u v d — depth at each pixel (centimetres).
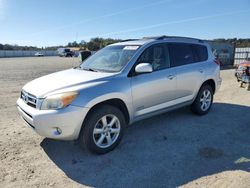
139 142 472
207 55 637
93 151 414
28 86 451
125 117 464
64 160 405
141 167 381
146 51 491
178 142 473
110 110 420
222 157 410
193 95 591
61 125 378
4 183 340
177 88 541
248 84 1034
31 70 2038
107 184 339
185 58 571
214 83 646
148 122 583
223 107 723
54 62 3419
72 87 398
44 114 377
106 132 425
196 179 346
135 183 339
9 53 7319
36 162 398
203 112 633
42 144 463
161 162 395
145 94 473
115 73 446
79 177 356
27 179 350
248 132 525
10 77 1509
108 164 391
